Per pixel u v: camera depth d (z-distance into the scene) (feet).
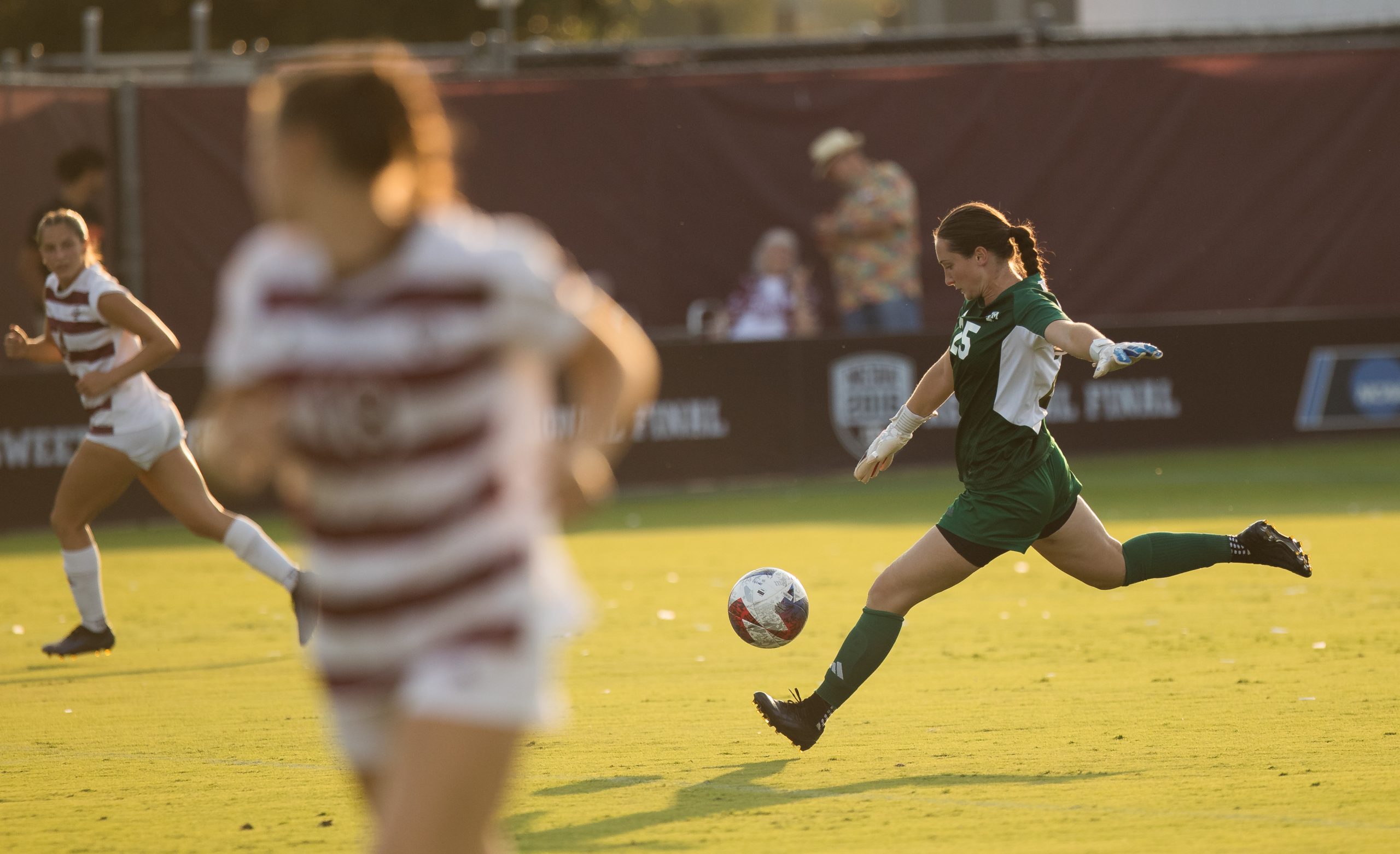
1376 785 59.26
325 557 32.22
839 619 108.37
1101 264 240.94
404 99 31.50
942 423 208.64
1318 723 70.95
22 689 87.66
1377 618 101.81
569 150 232.73
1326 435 216.33
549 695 32.86
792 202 237.04
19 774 66.23
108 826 56.95
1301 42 253.03
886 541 151.12
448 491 31.40
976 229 67.67
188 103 220.43
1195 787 59.77
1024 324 66.28
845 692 66.54
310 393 31.30
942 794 59.93
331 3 384.68
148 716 79.41
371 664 31.99
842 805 58.49
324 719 78.18
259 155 31.60
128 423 92.12
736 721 75.72
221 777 65.26
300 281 31.37
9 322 208.95
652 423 199.82
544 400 34.55
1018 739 69.67
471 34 392.68
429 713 31.32
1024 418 67.31
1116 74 239.50
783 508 179.83
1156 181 241.35
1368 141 244.01
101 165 165.99
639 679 87.35
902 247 222.69
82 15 378.12
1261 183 242.58
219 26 385.09
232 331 32.09
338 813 58.59
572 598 33.17
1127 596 115.14
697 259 236.84
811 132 236.84
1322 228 243.81
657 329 236.43
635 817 57.11
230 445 33.86
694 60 246.27
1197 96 240.94
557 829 55.52
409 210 31.71
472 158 229.86
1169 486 184.75
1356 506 164.66
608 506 188.24
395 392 31.01
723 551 146.51
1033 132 238.89
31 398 176.96
